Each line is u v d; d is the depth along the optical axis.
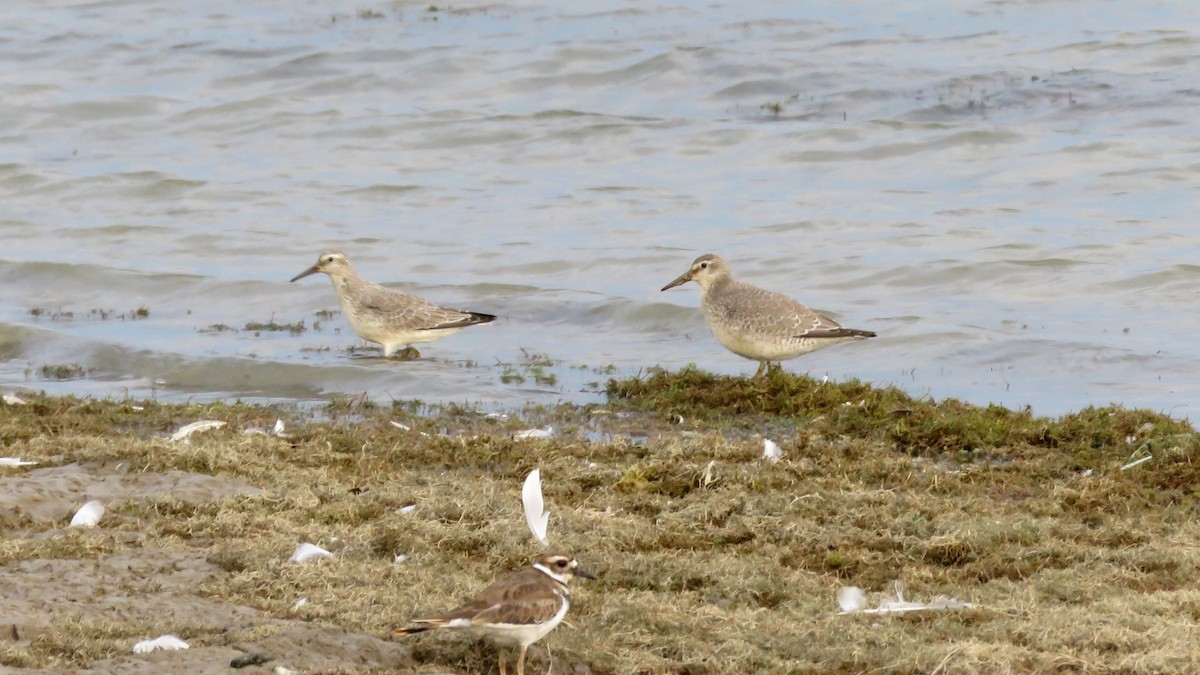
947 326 19.30
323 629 8.65
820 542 10.99
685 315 20.52
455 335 20.22
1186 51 33.56
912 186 27.25
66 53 39.56
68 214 27.33
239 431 13.99
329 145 31.77
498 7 42.22
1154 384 16.97
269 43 39.59
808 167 28.73
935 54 35.06
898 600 9.73
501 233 25.42
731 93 33.47
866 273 22.34
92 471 12.00
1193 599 9.59
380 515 11.27
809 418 15.13
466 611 7.93
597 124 31.36
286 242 25.27
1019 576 10.32
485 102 34.38
